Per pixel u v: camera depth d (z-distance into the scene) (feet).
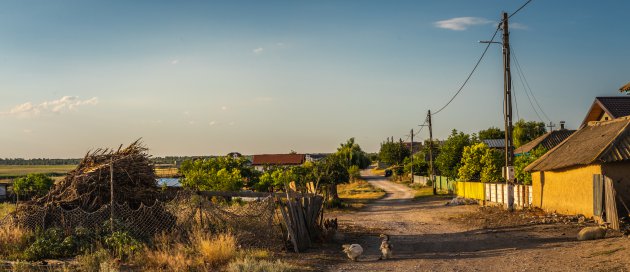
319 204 60.85
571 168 72.28
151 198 56.80
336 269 42.57
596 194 63.46
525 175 104.94
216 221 52.80
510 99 89.61
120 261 42.55
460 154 176.45
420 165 257.55
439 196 155.63
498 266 41.75
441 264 43.96
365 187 234.79
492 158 136.05
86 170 55.62
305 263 44.83
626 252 41.32
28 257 43.91
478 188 113.29
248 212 54.70
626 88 101.50
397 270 41.70
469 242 58.03
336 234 61.57
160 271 39.55
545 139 167.53
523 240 56.65
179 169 140.46
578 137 82.38
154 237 49.70
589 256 42.34
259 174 162.30
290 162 372.99
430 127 183.32
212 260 42.75
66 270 38.11
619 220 57.06
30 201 54.80
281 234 53.83
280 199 52.85
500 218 79.87
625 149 64.23
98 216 50.85
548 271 38.27
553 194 78.33
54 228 48.96
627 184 63.67
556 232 60.54
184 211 53.26
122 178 55.42
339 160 155.12
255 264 40.06
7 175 319.06
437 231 71.36
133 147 58.70
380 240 62.54
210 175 116.67
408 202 143.84
